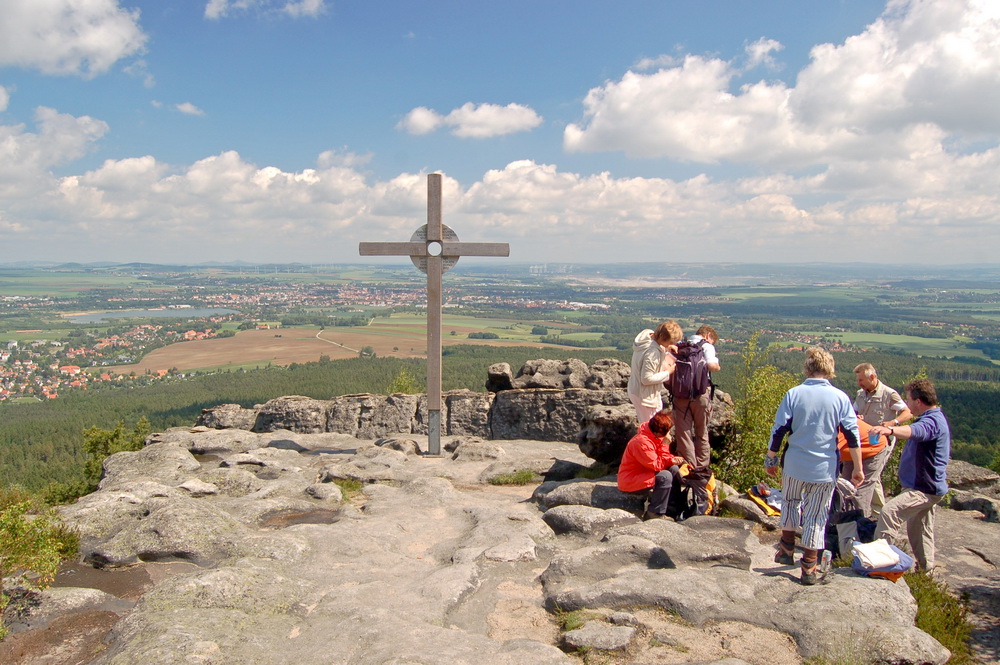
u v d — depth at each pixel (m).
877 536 6.80
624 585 5.25
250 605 5.01
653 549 6.01
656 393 8.26
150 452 10.94
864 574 5.85
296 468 10.72
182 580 5.14
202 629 4.49
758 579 5.57
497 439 13.80
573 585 5.59
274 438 13.52
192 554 6.22
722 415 9.98
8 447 64.25
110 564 6.18
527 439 13.48
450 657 4.17
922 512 6.88
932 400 6.64
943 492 6.66
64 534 6.49
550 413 13.45
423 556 6.66
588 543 6.94
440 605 5.22
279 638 4.59
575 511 7.36
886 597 5.16
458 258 11.98
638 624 4.87
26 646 4.74
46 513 6.85
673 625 4.89
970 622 6.12
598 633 4.65
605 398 13.17
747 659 4.46
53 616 5.16
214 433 13.48
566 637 4.70
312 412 14.84
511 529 7.08
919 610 5.66
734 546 6.59
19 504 5.60
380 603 5.21
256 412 15.32
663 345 8.15
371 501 8.67
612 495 8.02
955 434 42.62
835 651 4.46
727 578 5.50
